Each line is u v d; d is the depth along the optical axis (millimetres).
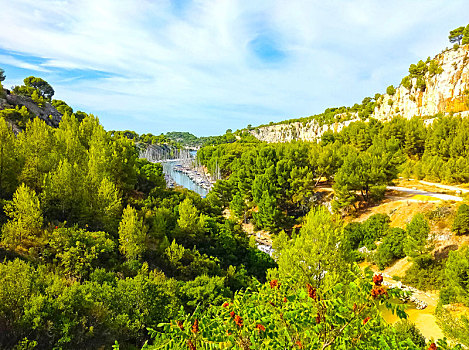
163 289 22484
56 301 17297
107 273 24172
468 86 96062
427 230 34656
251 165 72375
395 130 81188
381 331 5578
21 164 32812
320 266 15930
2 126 32156
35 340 15375
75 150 41969
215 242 40844
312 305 5383
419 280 34219
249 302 6707
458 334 16688
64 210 31594
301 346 5402
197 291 23625
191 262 32688
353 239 46125
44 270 21828
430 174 60500
